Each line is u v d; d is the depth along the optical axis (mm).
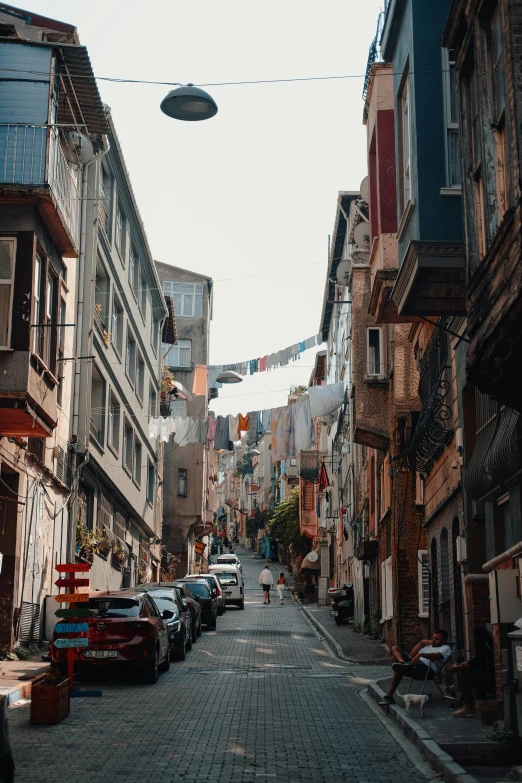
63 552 26172
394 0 15062
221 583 46531
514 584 13109
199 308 63375
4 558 20953
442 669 14727
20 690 15562
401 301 14062
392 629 25172
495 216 11000
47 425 19141
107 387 32344
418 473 22797
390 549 26234
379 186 17062
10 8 23250
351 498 39562
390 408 24875
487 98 11148
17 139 18250
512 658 11141
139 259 39594
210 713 14008
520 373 11039
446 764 9742
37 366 18141
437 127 13750
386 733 12609
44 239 18859
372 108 17750
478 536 15320
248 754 10859
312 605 50062
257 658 23734
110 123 29500
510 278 10133
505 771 10250
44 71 18625
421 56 14008
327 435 55594
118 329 35594
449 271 13430
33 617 22656
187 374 60281
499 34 10938
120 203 34875
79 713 13906
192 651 25516
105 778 9492
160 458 49312
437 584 20031
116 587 35938
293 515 60031
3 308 17719
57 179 18703
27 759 10469
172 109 14367
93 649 17438
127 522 39875
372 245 18031
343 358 41000
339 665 22531
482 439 14883
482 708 12672
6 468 20500
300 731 12547
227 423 31484
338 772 9984
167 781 9367
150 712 14070
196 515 55469
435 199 13500
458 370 16156
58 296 19859
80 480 29125
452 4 12234
